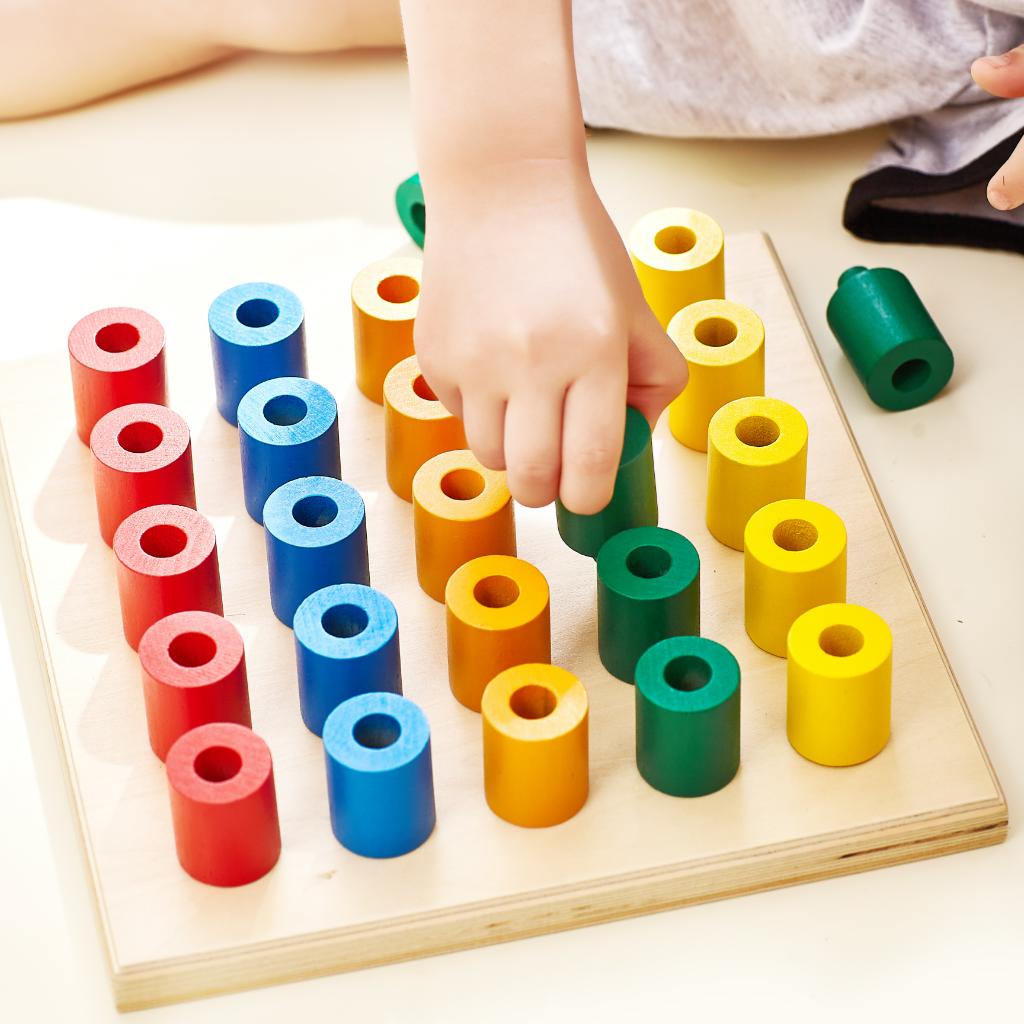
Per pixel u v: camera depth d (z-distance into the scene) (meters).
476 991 1.25
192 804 1.20
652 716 1.26
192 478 1.46
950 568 1.50
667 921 1.28
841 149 1.88
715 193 1.84
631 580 1.32
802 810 1.30
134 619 1.37
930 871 1.31
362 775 1.21
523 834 1.28
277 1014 1.24
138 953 1.23
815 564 1.33
